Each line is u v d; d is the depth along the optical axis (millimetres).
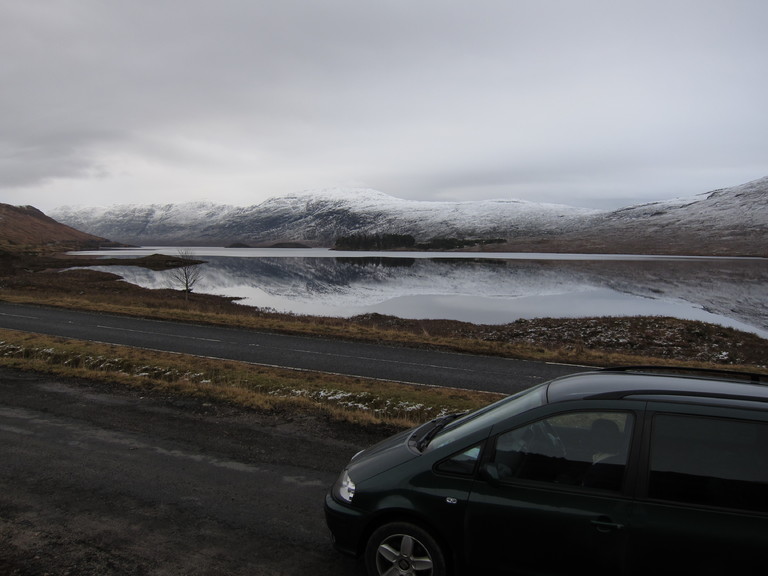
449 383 15508
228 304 48688
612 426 4113
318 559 5176
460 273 105000
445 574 4270
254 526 5801
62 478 6949
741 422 3828
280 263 140750
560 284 79875
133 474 7156
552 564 3996
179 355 16891
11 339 17719
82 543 5336
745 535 3576
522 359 20484
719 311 48375
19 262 97875
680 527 3697
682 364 20344
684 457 3846
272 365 16891
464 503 4172
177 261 127625
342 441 8828
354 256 198375
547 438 4230
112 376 12727
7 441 8328
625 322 34781
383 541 4449
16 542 5305
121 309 29578
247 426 9445
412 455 4648
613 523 3820
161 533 5590
